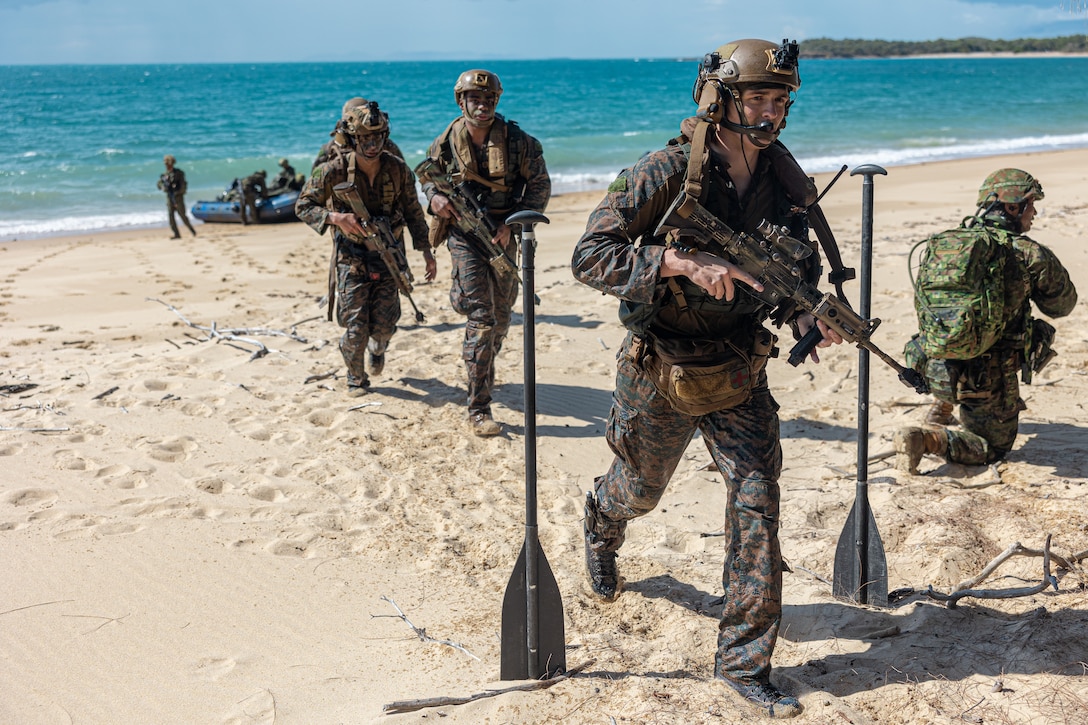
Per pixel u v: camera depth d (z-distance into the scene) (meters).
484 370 6.18
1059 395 6.22
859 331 3.23
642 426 3.39
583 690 3.28
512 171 6.19
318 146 36.59
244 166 30.03
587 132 40.66
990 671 3.26
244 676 3.58
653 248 2.98
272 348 8.20
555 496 5.28
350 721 3.26
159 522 4.86
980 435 5.11
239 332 8.61
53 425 6.21
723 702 3.13
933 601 3.81
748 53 2.94
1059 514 4.44
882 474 5.24
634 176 3.07
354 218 6.39
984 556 4.20
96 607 4.06
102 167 28.52
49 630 3.89
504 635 3.39
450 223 6.21
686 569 4.32
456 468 5.67
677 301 3.16
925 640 3.52
